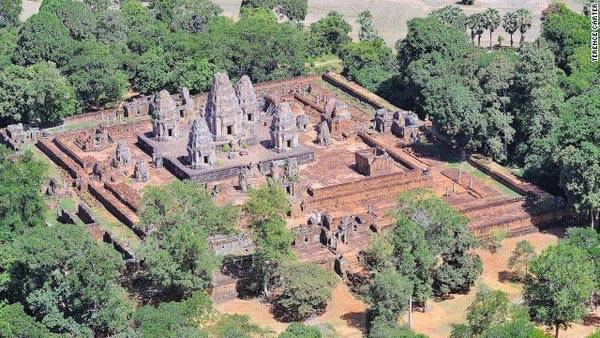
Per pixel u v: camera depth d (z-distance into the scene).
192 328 196.12
